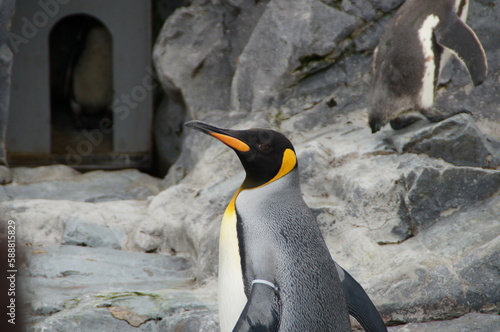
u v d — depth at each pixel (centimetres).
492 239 710
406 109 881
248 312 434
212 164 1100
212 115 1260
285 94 1171
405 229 803
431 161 850
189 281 848
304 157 920
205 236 878
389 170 841
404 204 812
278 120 1148
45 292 755
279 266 464
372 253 763
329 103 1146
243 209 499
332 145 950
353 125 1080
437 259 705
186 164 1232
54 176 1366
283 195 503
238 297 487
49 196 1223
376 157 893
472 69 815
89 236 964
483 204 807
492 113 1009
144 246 955
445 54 870
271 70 1170
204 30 1309
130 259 905
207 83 1302
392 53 880
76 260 870
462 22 825
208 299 736
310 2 1162
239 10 1295
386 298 682
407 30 870
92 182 1334
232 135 500
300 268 468
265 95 1170
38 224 979
